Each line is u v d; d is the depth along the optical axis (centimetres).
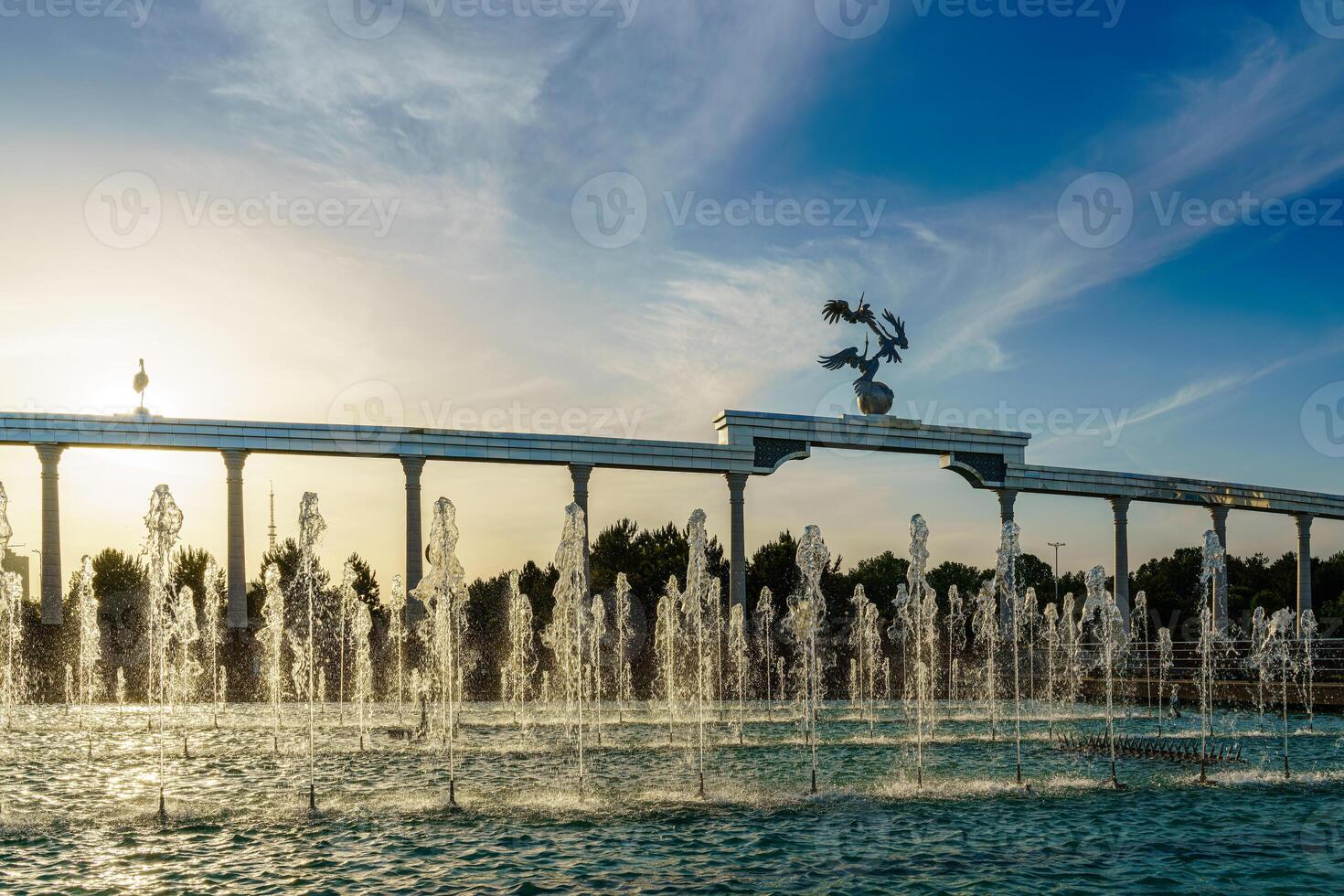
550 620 6309
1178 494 6494
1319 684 4281
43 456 4772
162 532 2350
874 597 8431
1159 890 1395
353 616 5206
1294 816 1886
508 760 2684
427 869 1476
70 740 3198
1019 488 6112
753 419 5603
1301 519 6894
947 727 3706
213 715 4059
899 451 5978
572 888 1383
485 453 5169
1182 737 3328
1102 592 3341
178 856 1562
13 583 4312
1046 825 1789
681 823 1789
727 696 5359
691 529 3641
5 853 1584
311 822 1808
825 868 1489
